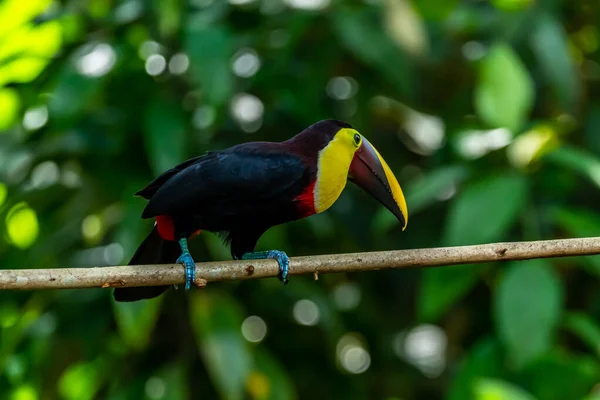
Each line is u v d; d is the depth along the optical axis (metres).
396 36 11.12
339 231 11.80
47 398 11.06
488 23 12.35
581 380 9.59
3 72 9.53
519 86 10.38
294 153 8.23
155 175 10.39
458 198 10.33
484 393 9.05
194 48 10.42
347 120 12.30
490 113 10.38
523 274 9.56
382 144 13.00
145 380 10.70
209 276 7.51
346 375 11.97
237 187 7.98
